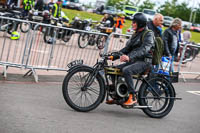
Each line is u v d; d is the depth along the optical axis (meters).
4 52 9.92
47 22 16.00
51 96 6.43
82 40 13.62
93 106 5.62
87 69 5.52
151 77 5.88
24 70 8.19
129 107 5.62
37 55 9.36
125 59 5.43
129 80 5.55
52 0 22.08
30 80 7.43
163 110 6.25
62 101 6.17
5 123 4.59
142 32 5.63
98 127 5.00
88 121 5.20
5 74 7.27
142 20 5.59
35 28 7.59
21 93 6.29
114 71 5.55
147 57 5.68
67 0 48.34
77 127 4.86
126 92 5.62
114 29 18.23
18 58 9.35
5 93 6.10
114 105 6.44
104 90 5.61
